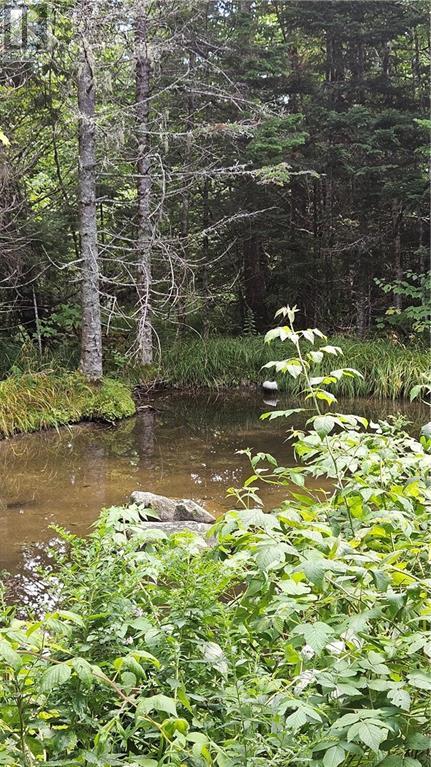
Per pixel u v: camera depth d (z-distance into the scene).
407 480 2.30
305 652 1.92
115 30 10.40
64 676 1.50
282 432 9.28
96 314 10.65
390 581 1.69
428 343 13.44
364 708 1.63
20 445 8.63
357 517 2.17
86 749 1.70
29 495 6.42
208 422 10.05
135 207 13.33
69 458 7.95
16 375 10.44
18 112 11.34
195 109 13.84
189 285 13.24
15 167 11.41
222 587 2.11
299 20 14.46
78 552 2.13
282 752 1.61
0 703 1.70
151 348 12.62
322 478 6.70
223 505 5.95
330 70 15.72
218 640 2.08
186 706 1.72
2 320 12.34
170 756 1.60
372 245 14.58
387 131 12.59
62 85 10.55
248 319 15.31
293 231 15.20
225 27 14.12
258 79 13.87
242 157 13.15
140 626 1.88
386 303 15.67
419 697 1.71
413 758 1.64
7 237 10.41
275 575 1.90
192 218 15.15
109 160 11.05
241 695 1.81
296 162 13.70
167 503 5.57
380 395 11.90
